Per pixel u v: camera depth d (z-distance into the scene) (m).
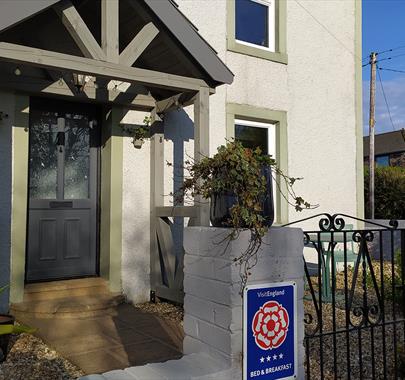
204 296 2.57
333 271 3.06
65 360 3.64
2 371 3.39
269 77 7.23
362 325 3.29
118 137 5.52
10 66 4.77
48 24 4.61
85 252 5.62
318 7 7.96
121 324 4.56
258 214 2.51
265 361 2.46
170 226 5.87
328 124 7.95
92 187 5.70
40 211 5.33
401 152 27.39
